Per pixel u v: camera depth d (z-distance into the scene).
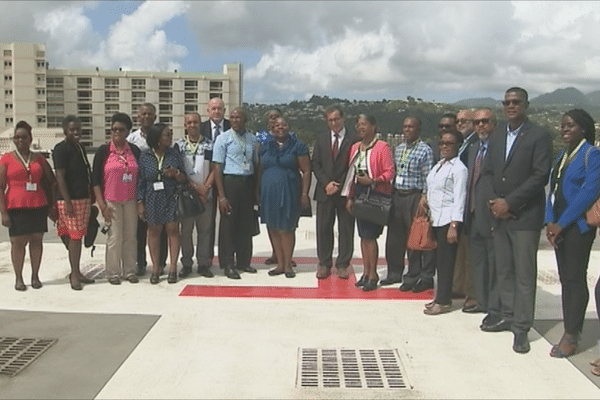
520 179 4.87
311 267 7.82
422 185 6.45
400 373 4.39
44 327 5.30
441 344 4.99
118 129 6.50
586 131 4.67
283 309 5.91
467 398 4.00
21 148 6.29
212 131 7.31
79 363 4.52
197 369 4.43
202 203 6.85
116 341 4.98
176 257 6.83
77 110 80.81
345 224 7.13
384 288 6.77
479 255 5.62
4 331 5.19
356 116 6.61
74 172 6.38
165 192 6.64
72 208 6.41
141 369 4.42
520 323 4.86
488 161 5.28
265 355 4.71
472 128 6.53
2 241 9.73
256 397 3.99
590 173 4.51
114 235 6.71
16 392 4.03
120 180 6.58
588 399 3.99
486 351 4.84
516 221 4.86
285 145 7.00
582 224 4.59
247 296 6.36
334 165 6.88
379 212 6.40
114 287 6.66
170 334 5.16
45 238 10.01
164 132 6.59
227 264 7.11
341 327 5.40
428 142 6.86
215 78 83.81
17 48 76.88
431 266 6.60
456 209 5.55
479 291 5.68
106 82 81.25
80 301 6.11
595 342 5.04
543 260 8.62
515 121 4.93
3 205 6.30
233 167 6.96
